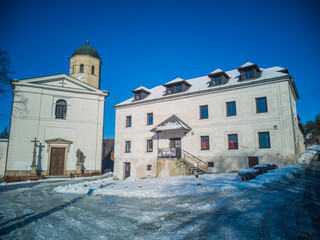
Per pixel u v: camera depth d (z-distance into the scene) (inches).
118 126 1169.4
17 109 1156.5
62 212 369.4
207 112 927.0
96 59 1512.1
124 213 343.0
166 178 786.2
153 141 1040.2
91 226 283.9
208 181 601.9
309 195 359.3
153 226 269.9
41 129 1188.5
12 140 1123.3
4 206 440.1
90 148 1286.9
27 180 1038.4
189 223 271.1
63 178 1144.8
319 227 227.6
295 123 847.1
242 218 273.7
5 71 1047.0
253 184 485.7
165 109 1030.4
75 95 1298.0
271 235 216.4
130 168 1086.4
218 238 218.4
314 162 778.8
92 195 542.0
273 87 794.8
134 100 1160.8
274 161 755.4
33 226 293.6
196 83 1063.6
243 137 826.8
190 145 935.0
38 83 1220.5
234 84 864.9
